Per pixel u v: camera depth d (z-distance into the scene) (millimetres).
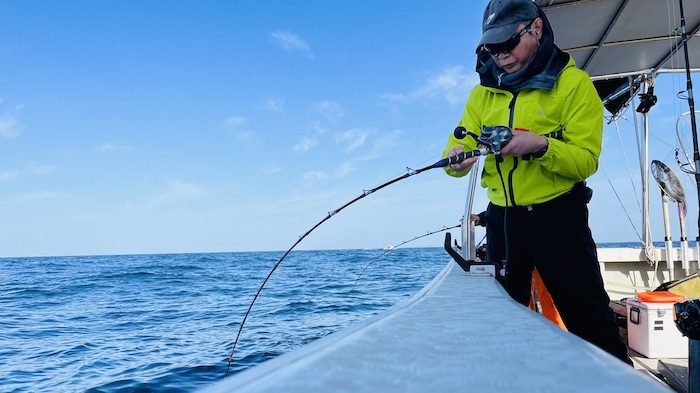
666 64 3891
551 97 1710
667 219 3893
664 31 3373
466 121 2096
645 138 4012
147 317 10547
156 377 5273
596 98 1727
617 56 3781
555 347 494
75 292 17531
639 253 4016
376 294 13203
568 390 349
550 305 1930
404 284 16234
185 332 8305
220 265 39906
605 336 1741
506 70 1747
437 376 390
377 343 511
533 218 1766
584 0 2977
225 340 7242
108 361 6207
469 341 526
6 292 17719
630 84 4129
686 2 2969
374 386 361
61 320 10484
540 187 1737
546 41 1685
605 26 3314
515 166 1773
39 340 8086
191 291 17078
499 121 1840
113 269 35188
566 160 1573
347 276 21688
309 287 16422
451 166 1666
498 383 370
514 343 514
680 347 2537
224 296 14938
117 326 9391
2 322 10273
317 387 354
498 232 2043
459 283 1356
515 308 818
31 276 27906
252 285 18922
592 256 1771
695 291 2711
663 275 4105
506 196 1816
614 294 4078
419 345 504
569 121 1692
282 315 9609
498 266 1830
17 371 5809
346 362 428
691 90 1848
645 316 2613
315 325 8219
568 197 1749
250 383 360
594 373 391
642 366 2434
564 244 1732
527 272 1864
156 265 42125
